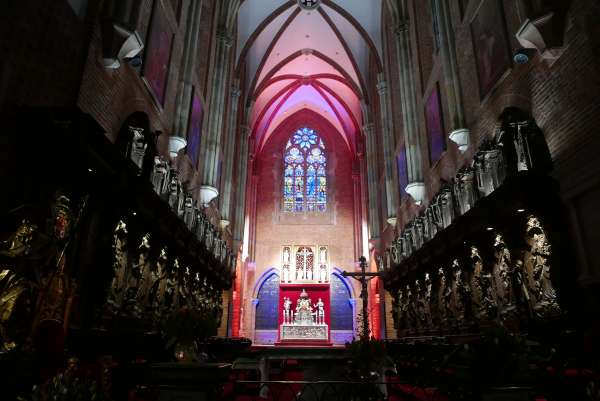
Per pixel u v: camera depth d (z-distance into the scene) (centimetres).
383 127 2298
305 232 3303
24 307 508
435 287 1401
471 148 1198
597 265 661
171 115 1295
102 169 710
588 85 704
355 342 708
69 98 726
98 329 738
